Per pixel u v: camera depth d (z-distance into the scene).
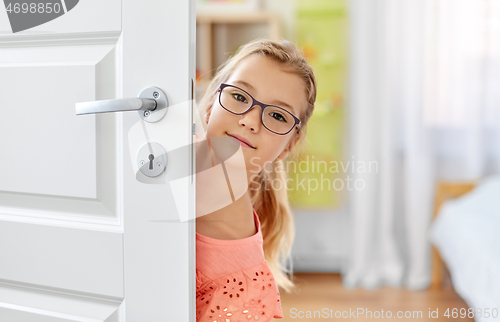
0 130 0.73
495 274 1.43
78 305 0.73
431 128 2.40
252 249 0.85
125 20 0.67
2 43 0.74
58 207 0.73
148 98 0.66
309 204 2.39
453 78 2.39
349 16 2.42
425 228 2.41
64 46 0.71
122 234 0.69
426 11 2.35
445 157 2.46
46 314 0.73
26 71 0.72
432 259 2.41
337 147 2.45
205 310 0.79
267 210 1.03
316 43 2.44
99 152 0.70
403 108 2.46
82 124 0.70
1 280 0.76
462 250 1.76
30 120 0.72
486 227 1.71
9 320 0.75
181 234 0.67
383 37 2.39
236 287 0.81
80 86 0.69
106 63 0.69
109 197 0.70
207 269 0.81
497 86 2.38
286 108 0.91
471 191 2.36
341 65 2.44
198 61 2.49
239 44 2.60
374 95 2.42
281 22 2.57
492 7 2.33
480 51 2.36
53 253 0.73
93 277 0.71
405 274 2.49
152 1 0.65
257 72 0.90
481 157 2.41
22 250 0.74
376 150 2.44
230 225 0.85
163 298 0.68
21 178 0.73
